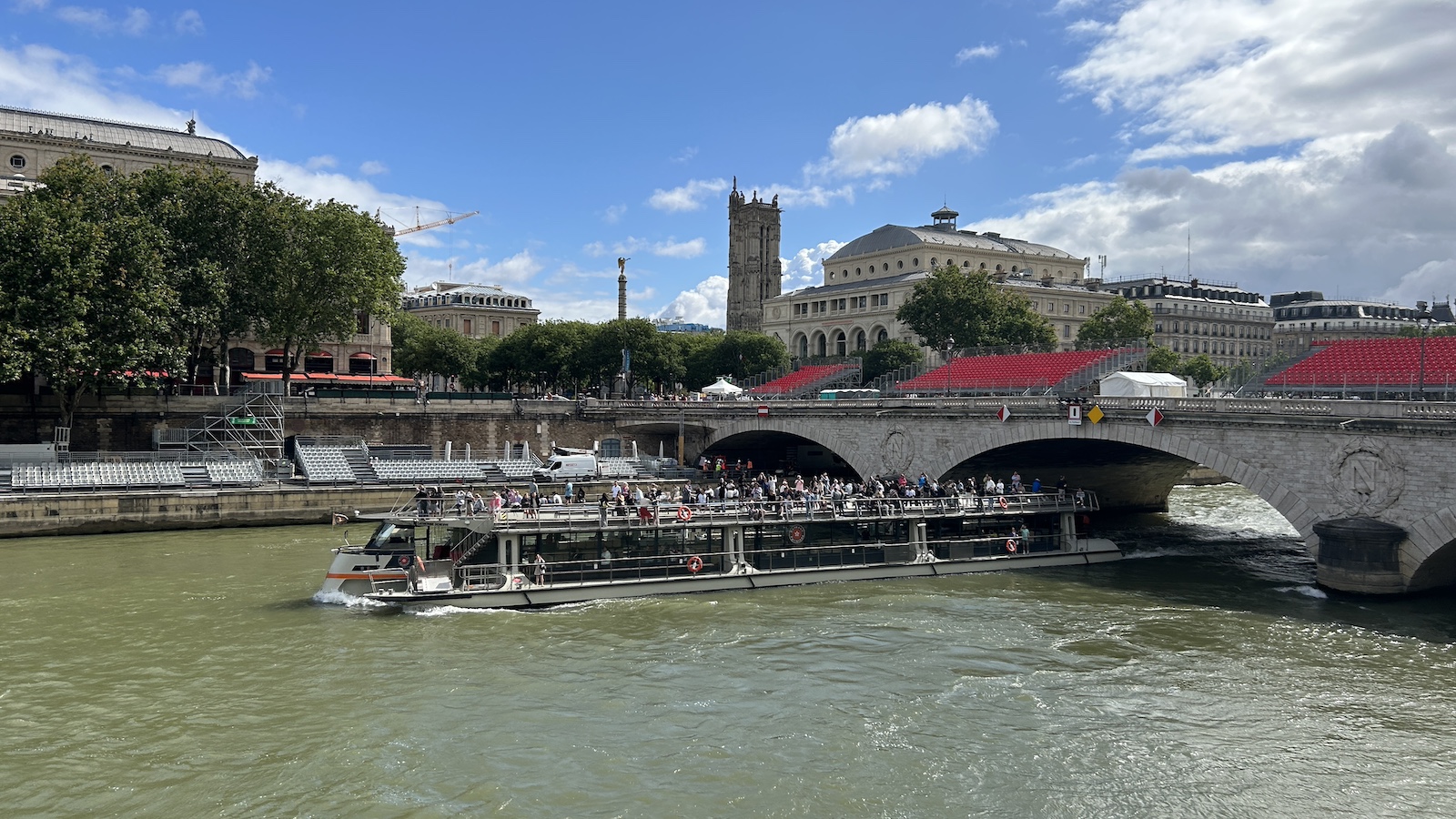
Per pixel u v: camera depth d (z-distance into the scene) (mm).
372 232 83188
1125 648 35594
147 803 23203
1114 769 25469
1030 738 27375
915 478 63500
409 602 40188
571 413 87438
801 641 36469
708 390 96188
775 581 45875
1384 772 25469
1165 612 40875
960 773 25156
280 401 75938
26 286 59812
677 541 44938
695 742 26938
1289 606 41469
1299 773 25344
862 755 26109
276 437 73688
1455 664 33438
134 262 64688
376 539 41750
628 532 44000
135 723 27703
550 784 24250
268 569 47375
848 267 199625
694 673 32594
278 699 29734
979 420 59031
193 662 33000
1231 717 29000
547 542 42688
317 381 96875
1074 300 180625
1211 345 184750
